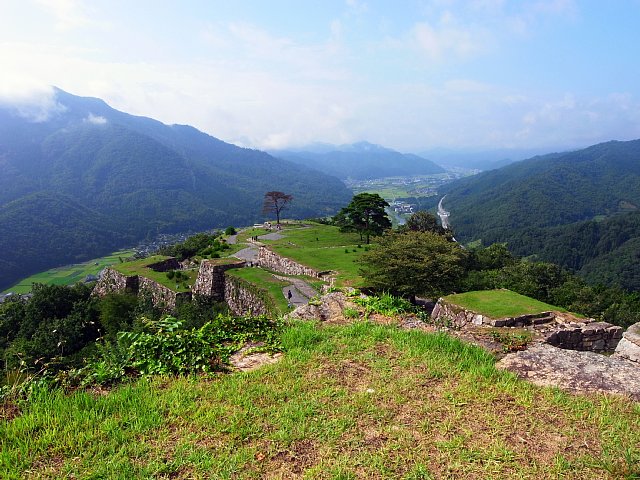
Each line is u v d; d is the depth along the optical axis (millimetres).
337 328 8195
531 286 31609
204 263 36469
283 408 5043
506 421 4816
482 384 5734
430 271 23031
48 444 4293
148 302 35781
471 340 8141
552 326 13391
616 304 31688
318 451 4258
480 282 30969
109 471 3906
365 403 5199
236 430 4598
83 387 5715
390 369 6242
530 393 5516
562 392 5590
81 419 4730
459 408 5113
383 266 24047
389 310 10078
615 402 5309
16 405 5113
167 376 6008
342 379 5922
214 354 6812
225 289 34094
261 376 6008
